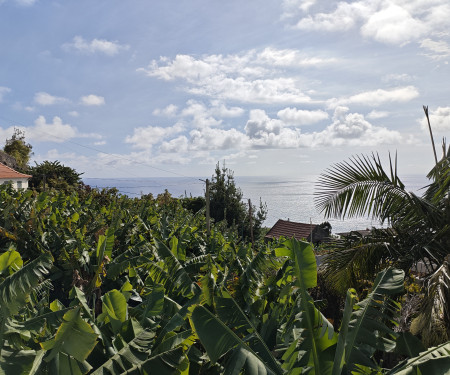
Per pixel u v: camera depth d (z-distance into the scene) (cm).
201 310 512
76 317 441
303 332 534
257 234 4669
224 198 4562
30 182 4747
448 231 927
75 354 433
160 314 686
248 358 495
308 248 567
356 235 1084
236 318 619
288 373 526
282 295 692
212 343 495
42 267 490
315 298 1288
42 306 746
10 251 568
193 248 1877
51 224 1805
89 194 3344
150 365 487
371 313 582
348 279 1053
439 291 754
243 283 896
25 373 429
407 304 984
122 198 3231
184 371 535
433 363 473
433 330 731
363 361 557
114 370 487
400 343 614
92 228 2044
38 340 549
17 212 1891
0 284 466
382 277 646
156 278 872
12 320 474
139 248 1316
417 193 1069
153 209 2702
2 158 5297
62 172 4900
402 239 1015
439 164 1005
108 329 638
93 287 1073
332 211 1070
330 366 526
